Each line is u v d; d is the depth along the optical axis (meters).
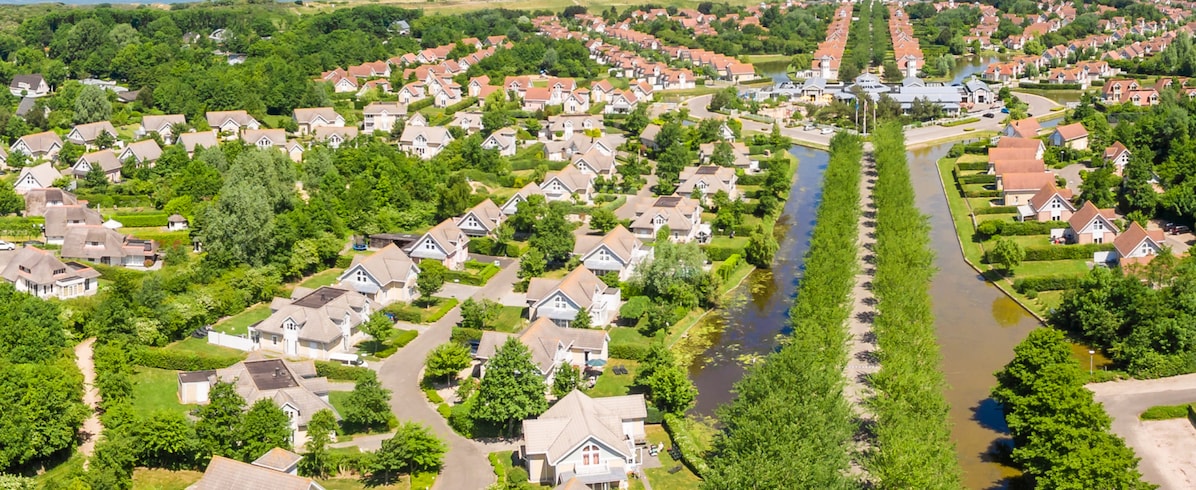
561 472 123.69
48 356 149.12
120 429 127.12
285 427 129.88
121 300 162.88
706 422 139.38
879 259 181.50
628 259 194.12
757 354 162.12
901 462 111.38
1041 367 129.50
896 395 127.69
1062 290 185.50
